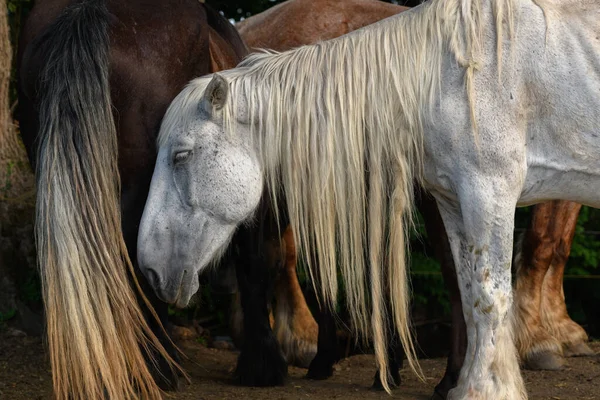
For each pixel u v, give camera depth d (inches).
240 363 237.8
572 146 175.6
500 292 172.6
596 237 399.2
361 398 220.2
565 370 261.0
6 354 270.8
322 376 253.1
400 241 179.8
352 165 179.2
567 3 177.5
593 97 173.0
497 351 172.2
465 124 171.5
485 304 172.6
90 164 171.6
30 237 307.9
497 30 171.8
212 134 180.1
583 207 380.2
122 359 165.2
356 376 259.0
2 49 316.5
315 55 184.9
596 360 276.5
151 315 208.8
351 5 285.6
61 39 179.3
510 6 173.8
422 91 175.0
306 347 286.8
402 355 240.8
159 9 195.8
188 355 298.7
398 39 179.9
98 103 175.6
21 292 303.4
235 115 182.1
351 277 183.3
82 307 162.6
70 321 161.6
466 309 181.6
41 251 166.4
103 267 167.5
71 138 171.3
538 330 266.7
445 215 185.9
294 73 183.9
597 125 173.8
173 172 181.2
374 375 259.8
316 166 180.2
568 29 174.2
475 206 171.8
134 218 193.3
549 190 181.8
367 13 284.8
